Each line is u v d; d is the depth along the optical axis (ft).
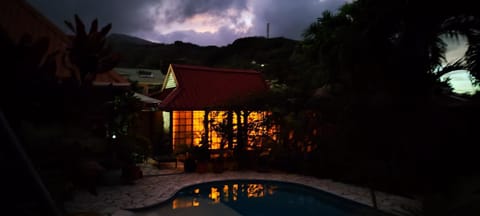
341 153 26.45
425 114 25.96
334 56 38.14
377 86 27.07
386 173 25.31
